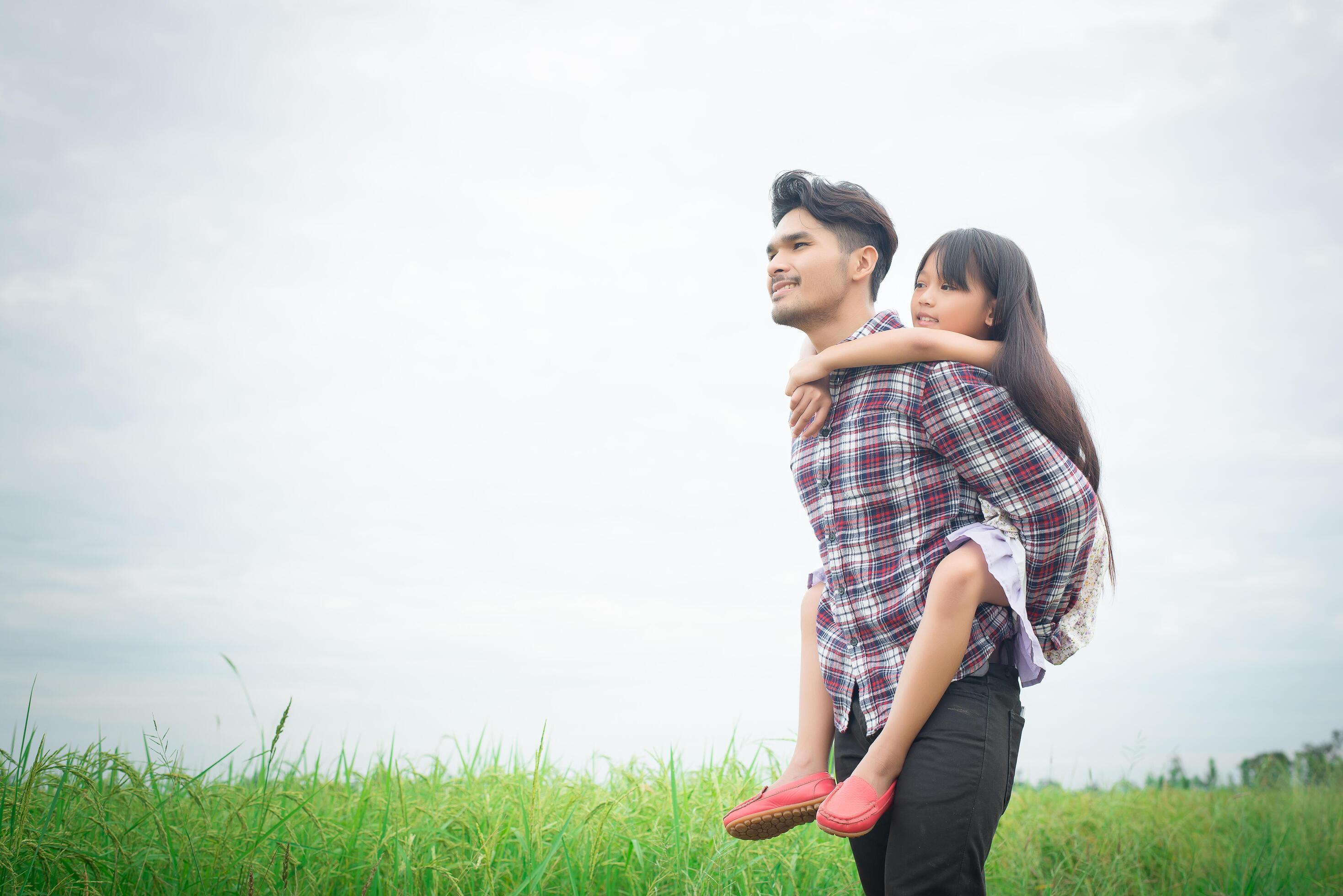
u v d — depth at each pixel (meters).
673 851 3.17
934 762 2.12
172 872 2.65
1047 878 4.44
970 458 2.24
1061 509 2.19
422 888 2.84
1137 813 5.41
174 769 2.89
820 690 2.53
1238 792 5.95
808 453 2.49
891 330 2.40
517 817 3.21
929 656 2.11
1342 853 5.11
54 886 2.53
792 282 2.52
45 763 2.66
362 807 3.12
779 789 2.37
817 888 3.39
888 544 2.32
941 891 2.09
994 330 2.56
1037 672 2.28
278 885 2.70
